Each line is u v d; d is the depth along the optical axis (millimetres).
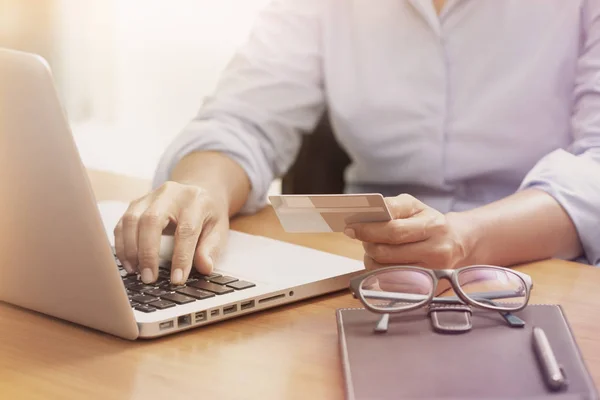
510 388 565
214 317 758
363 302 715
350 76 1483
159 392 614
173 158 1265
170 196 908
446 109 1433
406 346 639
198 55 3633
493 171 1414
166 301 767
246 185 1227
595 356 682
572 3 1359
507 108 1389
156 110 3832
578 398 552
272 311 810
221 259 929
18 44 4129
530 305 722
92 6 3957
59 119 646
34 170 680
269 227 1167
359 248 1053
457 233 895
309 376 645
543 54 1372
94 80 4004
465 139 1422
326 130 1614
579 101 1310
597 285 901
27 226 720
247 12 3428
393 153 1480
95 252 678
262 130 1408
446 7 1407
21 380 637
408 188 1513
